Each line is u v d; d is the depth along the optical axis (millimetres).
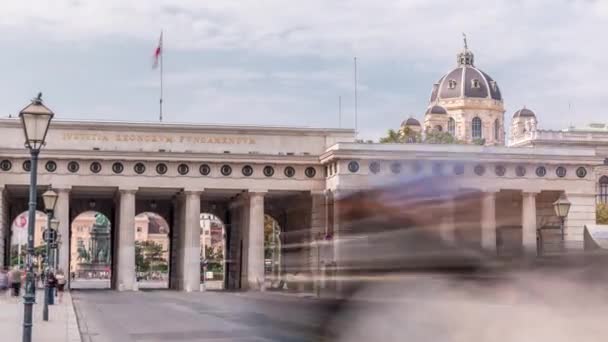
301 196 124000
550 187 118812
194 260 117688
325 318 18266
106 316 58031
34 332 42531
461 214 14148
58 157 114375
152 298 90938
